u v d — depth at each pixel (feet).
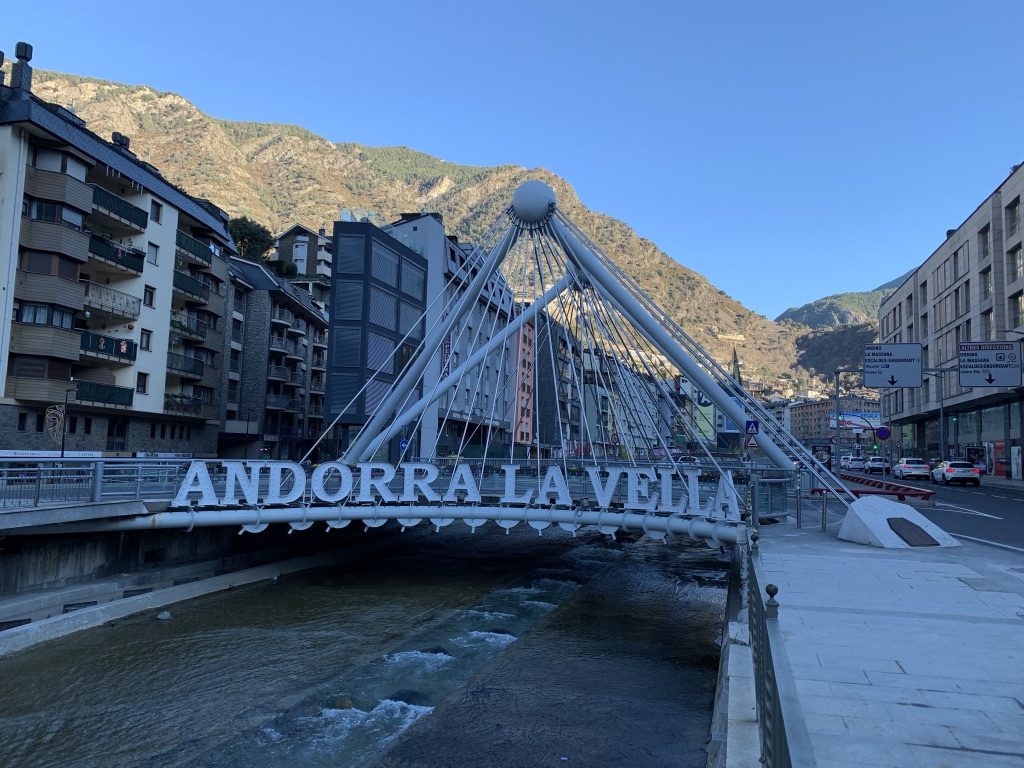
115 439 127.44
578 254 88.63
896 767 15.35
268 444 198.49
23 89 107.55
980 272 191.42
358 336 138.51
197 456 155.84
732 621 45.91
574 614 68.69
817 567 41.63
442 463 95.09
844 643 25.76
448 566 97.14
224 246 167.84
